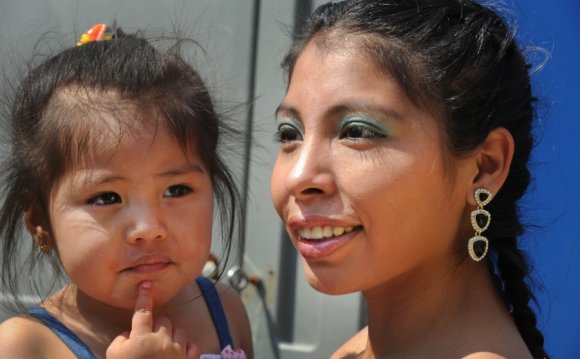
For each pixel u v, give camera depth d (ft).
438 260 7.17
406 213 6.76
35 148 8.04
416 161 6.72
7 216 8.39
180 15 10.53
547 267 10.40
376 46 6.88
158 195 7.84
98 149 7.68
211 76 10.18
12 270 9.86
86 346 8.00
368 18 7.06
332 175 6.82
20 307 8.80
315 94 6.95
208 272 10.23
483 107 6.92
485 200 7.04
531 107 7.47
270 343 10.21
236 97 10.26
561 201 10.29
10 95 9.43
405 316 7.34
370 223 6.75
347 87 6.84
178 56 8.66
